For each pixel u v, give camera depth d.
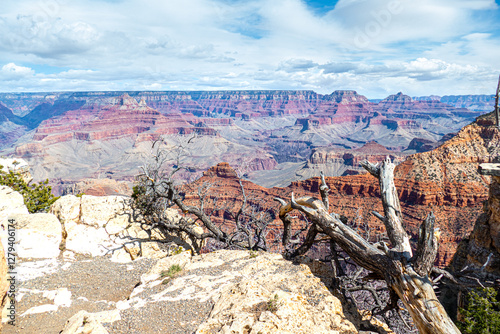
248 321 10.53
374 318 14.38
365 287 15.27
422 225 11.78
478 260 21.67
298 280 14.09
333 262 16.08
